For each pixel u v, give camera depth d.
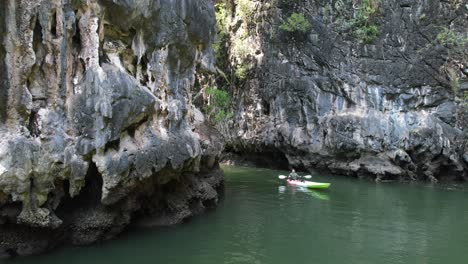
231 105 31.69
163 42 12.72
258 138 29.70
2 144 8.91
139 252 10.72
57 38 9.89
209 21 15.41
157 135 11.96
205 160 16.23
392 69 25.47
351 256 10.98
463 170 24.31
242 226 13.55
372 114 25.47
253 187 21.45
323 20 27.41
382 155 24.94
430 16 25.12
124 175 10.62
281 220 14.52
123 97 10.66
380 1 25.83
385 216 15.42
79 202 11.00
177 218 13.61
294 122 28.02
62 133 9.84
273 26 29.11
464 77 24.64
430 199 18.77
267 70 29.47
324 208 16.59
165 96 12.92
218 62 32.56
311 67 27.66
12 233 9.74
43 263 9.60
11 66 9.19
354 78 26.20
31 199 9.42
